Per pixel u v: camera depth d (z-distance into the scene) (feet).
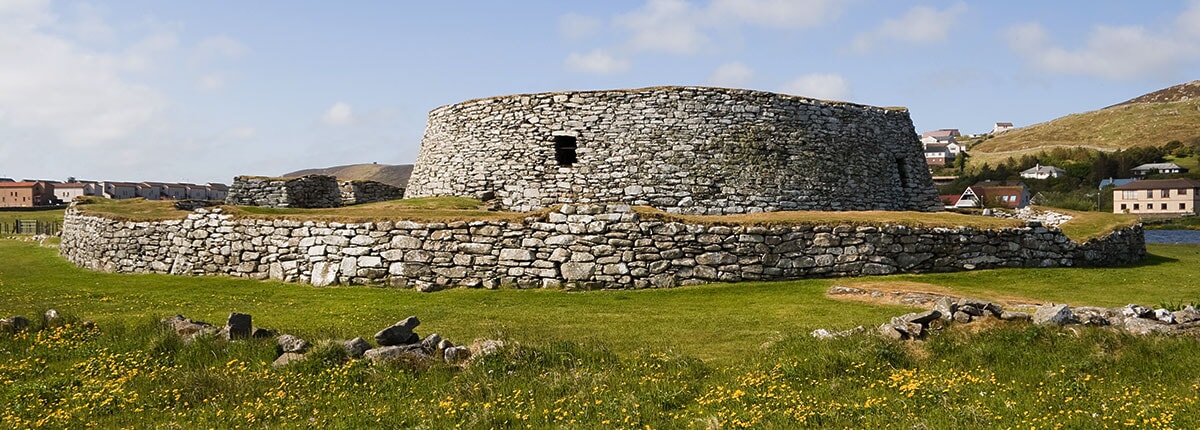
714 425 27.45
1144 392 30.30
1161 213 312.71
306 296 62.18
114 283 71.56
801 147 97.55
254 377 34.45
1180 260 84.02
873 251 67.46
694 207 92.48
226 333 39.58
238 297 62.03
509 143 97.96
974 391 30.89
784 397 30.86
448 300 59.47
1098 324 39.65
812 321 48.42
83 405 31.55
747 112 95.61
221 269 74.23
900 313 50.96
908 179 108.99
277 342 38.24
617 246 64.39
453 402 31.17
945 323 39.91
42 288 67.82
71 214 96.53
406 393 32.94
